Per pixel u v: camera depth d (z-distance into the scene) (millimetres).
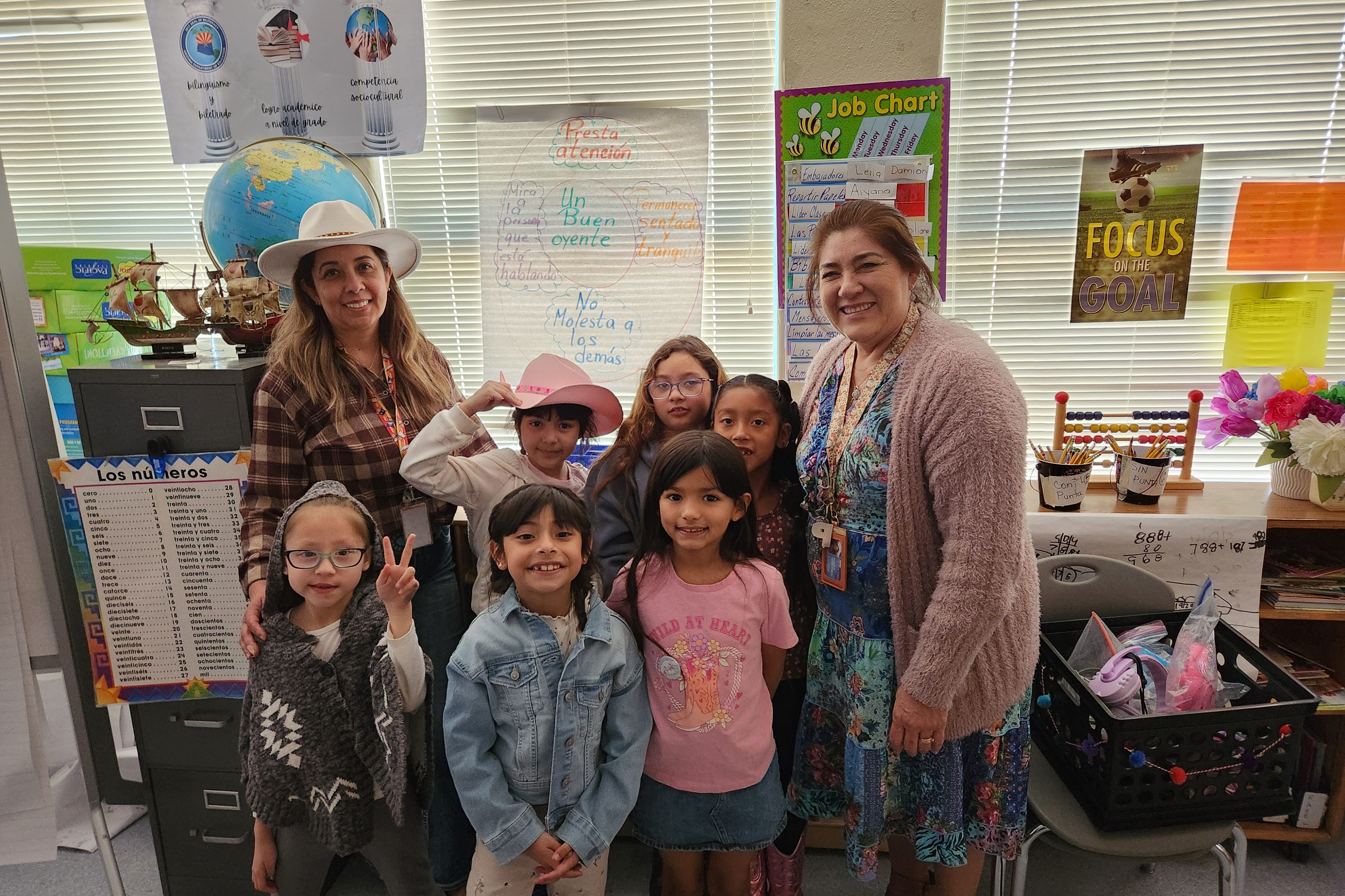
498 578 1383
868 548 1309
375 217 2041
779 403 1513
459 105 2166
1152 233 2076
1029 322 2186
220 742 1787
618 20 2070
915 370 1234
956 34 2014
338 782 1306
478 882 1331
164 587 1711
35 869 1979
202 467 1651
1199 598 1588
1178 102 2010
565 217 2197
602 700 1305
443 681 1698
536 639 1293
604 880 1396
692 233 2166
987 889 1863
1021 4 1980
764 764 1360
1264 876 1851
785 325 2133
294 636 1336
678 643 1331
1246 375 2145
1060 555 1876
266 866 1404
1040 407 2244
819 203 2037
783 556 1553
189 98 2156
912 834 1394
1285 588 1850
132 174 2283
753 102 2090
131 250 2242
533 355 2275
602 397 1589
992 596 1139
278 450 1538
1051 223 2109
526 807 1272
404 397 1674
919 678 1194
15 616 1633
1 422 1575
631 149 2139
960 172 2100
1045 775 1539
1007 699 1282
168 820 1846
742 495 1313
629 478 1596
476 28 2107
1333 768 1874
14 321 1579
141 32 2174
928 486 1225
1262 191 2039
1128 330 2160
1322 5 1922
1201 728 1346
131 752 2174
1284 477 1969
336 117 2143
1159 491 1906
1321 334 2094
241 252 1826
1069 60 2010
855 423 1337
